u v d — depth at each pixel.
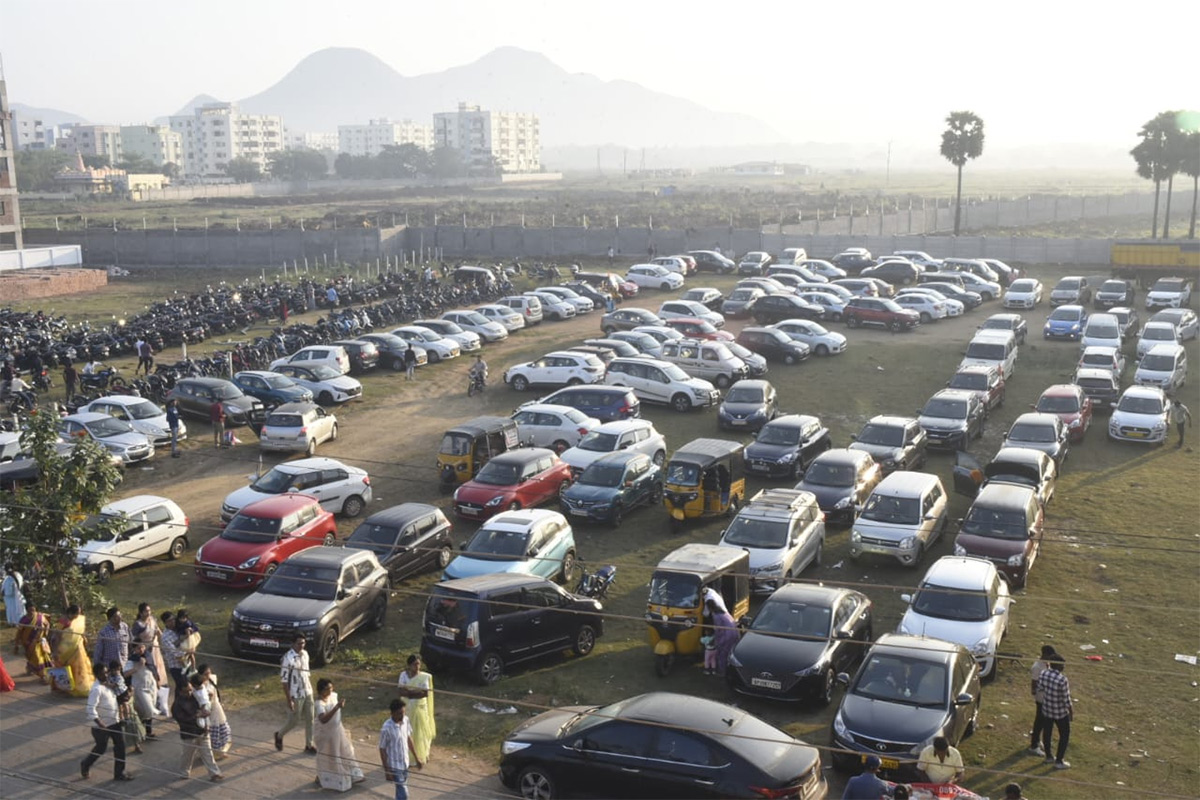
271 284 72.44
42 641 20.14
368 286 68.56
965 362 45.75
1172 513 30.61
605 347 47.91
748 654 19.48
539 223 121.69
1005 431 39.91
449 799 15.80
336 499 30.19
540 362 45.59
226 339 57.56
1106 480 33.94
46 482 23.05
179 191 194.62
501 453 33.69
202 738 16.34
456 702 19.41
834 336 52.41
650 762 14.68
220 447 37.78
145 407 38.06
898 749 16.34
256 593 21.94
